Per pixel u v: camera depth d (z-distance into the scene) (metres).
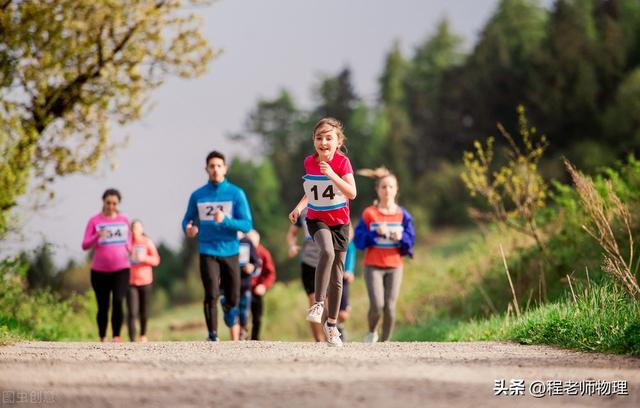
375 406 11.55
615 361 18.31
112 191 34.31
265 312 69.00
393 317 30.88
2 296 36.75
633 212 33.66
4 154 35.69
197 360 17.66
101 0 38.34
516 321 29.22
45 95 39.84
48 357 18.91
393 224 30.73
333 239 21.55
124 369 15.62
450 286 47.88
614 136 178.00
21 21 38.16
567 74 191.62
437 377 14.40
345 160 21.34
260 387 13.20
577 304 24.84
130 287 37.78
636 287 23.14
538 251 38.28
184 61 41.16
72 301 42.41
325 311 32.56
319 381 13.80
